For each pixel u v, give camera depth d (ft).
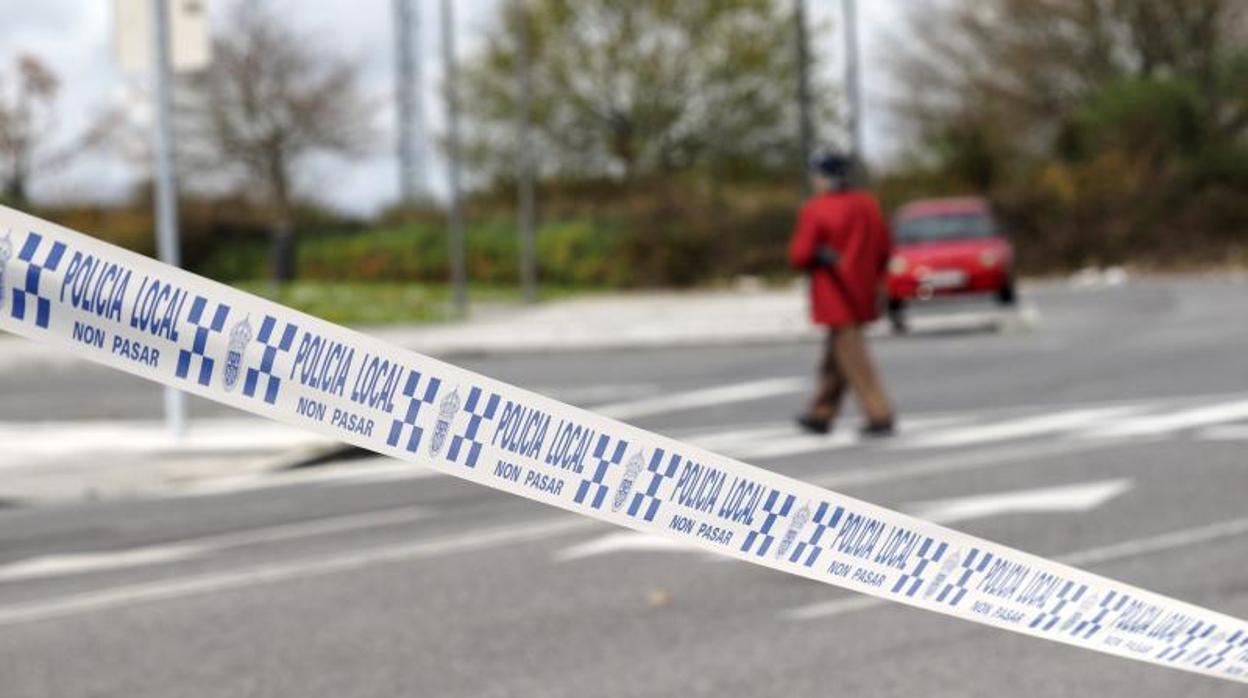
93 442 58.03
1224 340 84.38
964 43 239.09
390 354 8.01
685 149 249.75
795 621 27.71
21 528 42.16
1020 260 196.44
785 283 189.88
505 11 248.73
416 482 47.78
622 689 23.62
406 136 251.19
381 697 23.62
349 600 30.78
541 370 84.64
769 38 248.11
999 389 66.64
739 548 8.46
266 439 58.08
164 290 7.77
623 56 246.27
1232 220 193.06
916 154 213.66
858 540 8.58
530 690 23.71
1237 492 39.42
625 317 126.52
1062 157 207.82
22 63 190.60
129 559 36.73
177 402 59.26
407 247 200.13
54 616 30.50
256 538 38.91
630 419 61.72
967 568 8.75
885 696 22.85
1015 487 41.52
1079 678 23.49
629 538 36.22
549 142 248.73
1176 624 8.80
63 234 7.63
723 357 89.61
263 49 236.63
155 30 57.62
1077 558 32.32
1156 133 200.75
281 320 7.90
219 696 24.04
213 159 236.22
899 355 85.40
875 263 53.47
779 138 248.93
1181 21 221.46
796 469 46.65
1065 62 229.25
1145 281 178.81
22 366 95.91
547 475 8.19
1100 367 73.41
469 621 28.48
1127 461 45.24
